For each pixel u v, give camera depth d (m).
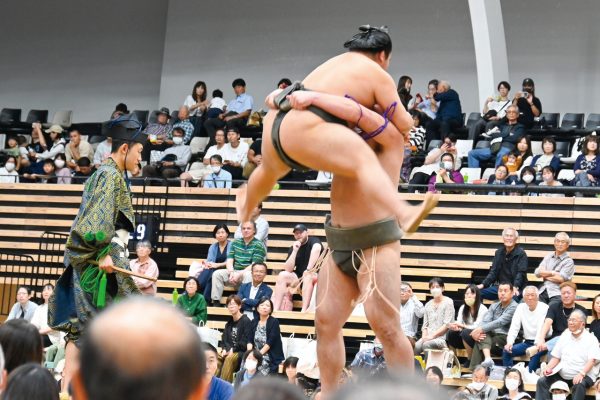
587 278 13.08
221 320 12.65
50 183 16.45
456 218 14.04
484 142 16.20
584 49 19.47
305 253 12.84
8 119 20.73
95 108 22.36
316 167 3.81
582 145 14.72
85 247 5.25
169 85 21.72
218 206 15.05
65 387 5.31
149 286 12.49
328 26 21.11
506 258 12.49
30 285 14.43
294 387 1.73
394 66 20.44
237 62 21.52
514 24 19.84
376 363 10.02
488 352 11.27
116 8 22.50
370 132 3.88
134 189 15.33
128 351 1.43
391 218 3.99
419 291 13.72
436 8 20.34
